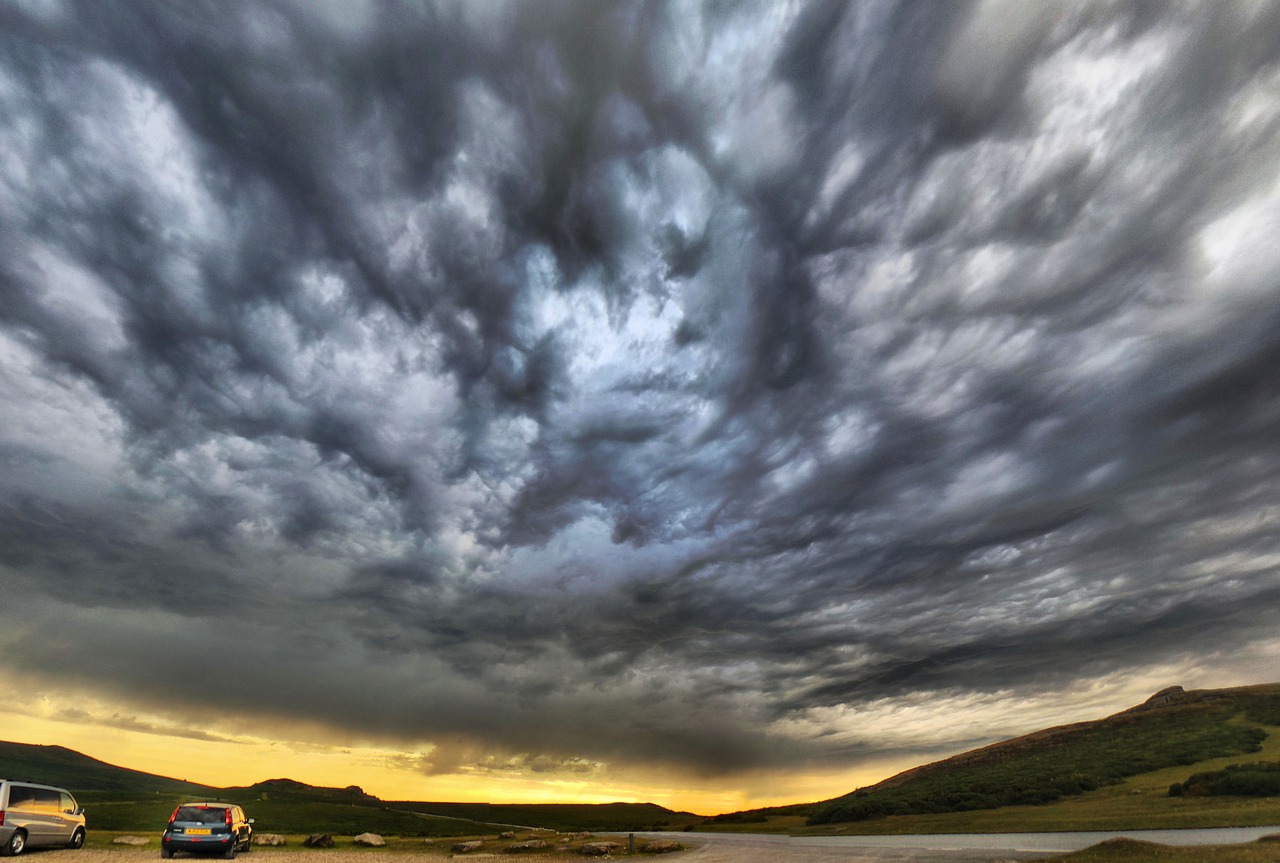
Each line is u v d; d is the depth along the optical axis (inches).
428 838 2513.5
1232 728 2915.8
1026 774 3154.5
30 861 1163.9
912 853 1456.7
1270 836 1067.9
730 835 3228.3
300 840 2033.7
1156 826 1669.5
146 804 3228.3
